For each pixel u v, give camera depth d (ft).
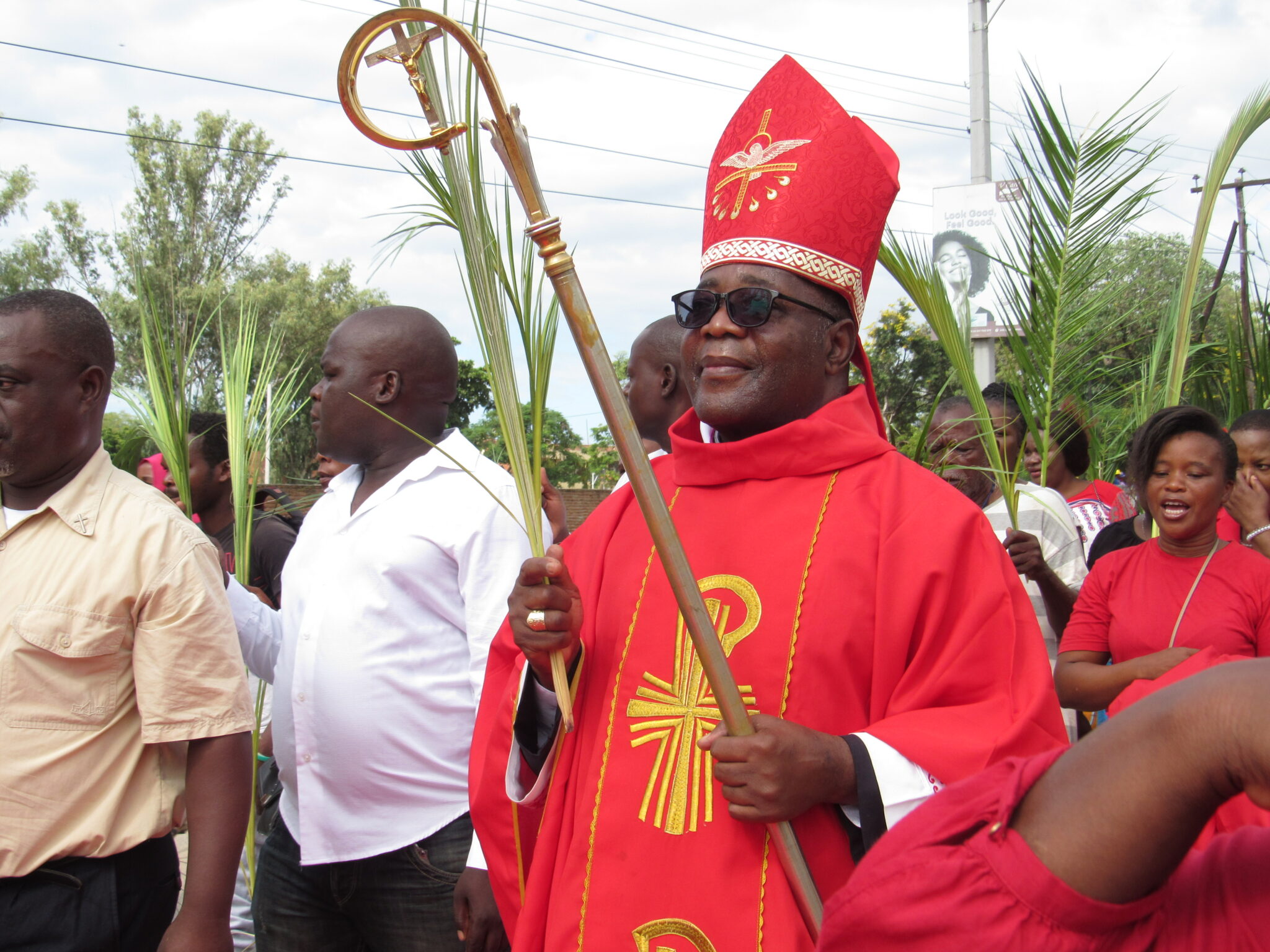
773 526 6.02
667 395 10.68
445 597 8.85
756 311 6.14
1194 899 2.72
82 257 55.06
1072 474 16.39
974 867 2.76
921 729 5.31
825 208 6.29
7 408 7.15
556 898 5.91
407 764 8.68
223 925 7.14
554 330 6.81
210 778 7.31
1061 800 2.71
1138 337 14.16
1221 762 2.45
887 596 5.65
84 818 7.07
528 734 6.72
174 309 12.78
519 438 6.68
